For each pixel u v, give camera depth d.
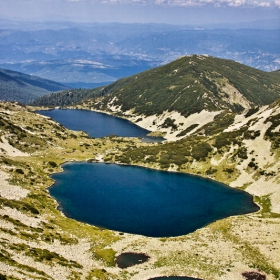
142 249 129.25
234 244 133.75
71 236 132.38
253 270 116.19
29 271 88.81
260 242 133.62
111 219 157.00
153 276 111.69
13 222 124.12
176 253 126.88
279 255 123.50
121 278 108.19
